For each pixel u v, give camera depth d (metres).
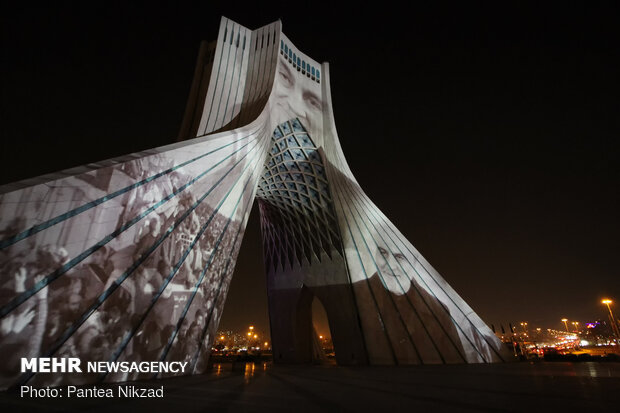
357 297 21.08
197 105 19.11
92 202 7.74
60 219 7.08
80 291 7.30
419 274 20.86
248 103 19.94
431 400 5.27
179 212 10.31
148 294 8.95
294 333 24.28
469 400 5.25
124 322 8.20
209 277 11.50
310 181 24.36
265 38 22.28
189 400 5.18
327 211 23.77
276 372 12.37
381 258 21.45
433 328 19.12
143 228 8.97
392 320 19.73
